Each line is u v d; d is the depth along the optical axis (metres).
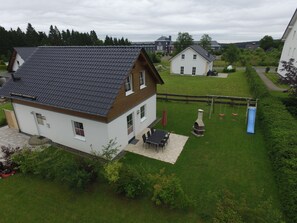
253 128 14.78
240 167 10.76
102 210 8.31
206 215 7.86
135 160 11.57
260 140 13.56
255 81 25.56
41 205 8.64
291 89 18.47
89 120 11.17
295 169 8.35
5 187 9.68
